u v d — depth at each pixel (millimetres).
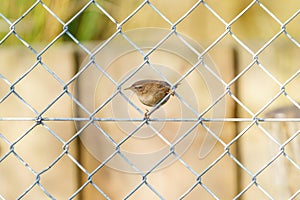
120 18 8312
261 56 8297
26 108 8102
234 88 8195
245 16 9523
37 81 8055
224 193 8188
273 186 8070
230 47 8211
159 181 8133
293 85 8297
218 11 9578
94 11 7777
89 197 8148
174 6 9406
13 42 7734
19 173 8125
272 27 9398
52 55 7988
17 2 7359
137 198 8180
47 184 8133
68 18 7664
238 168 8180
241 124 8109
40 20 7457
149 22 8773
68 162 8125
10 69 8016
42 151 8109
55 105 8055
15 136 8102
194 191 8211
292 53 8312
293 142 7754
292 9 9445
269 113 7969
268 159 8047
